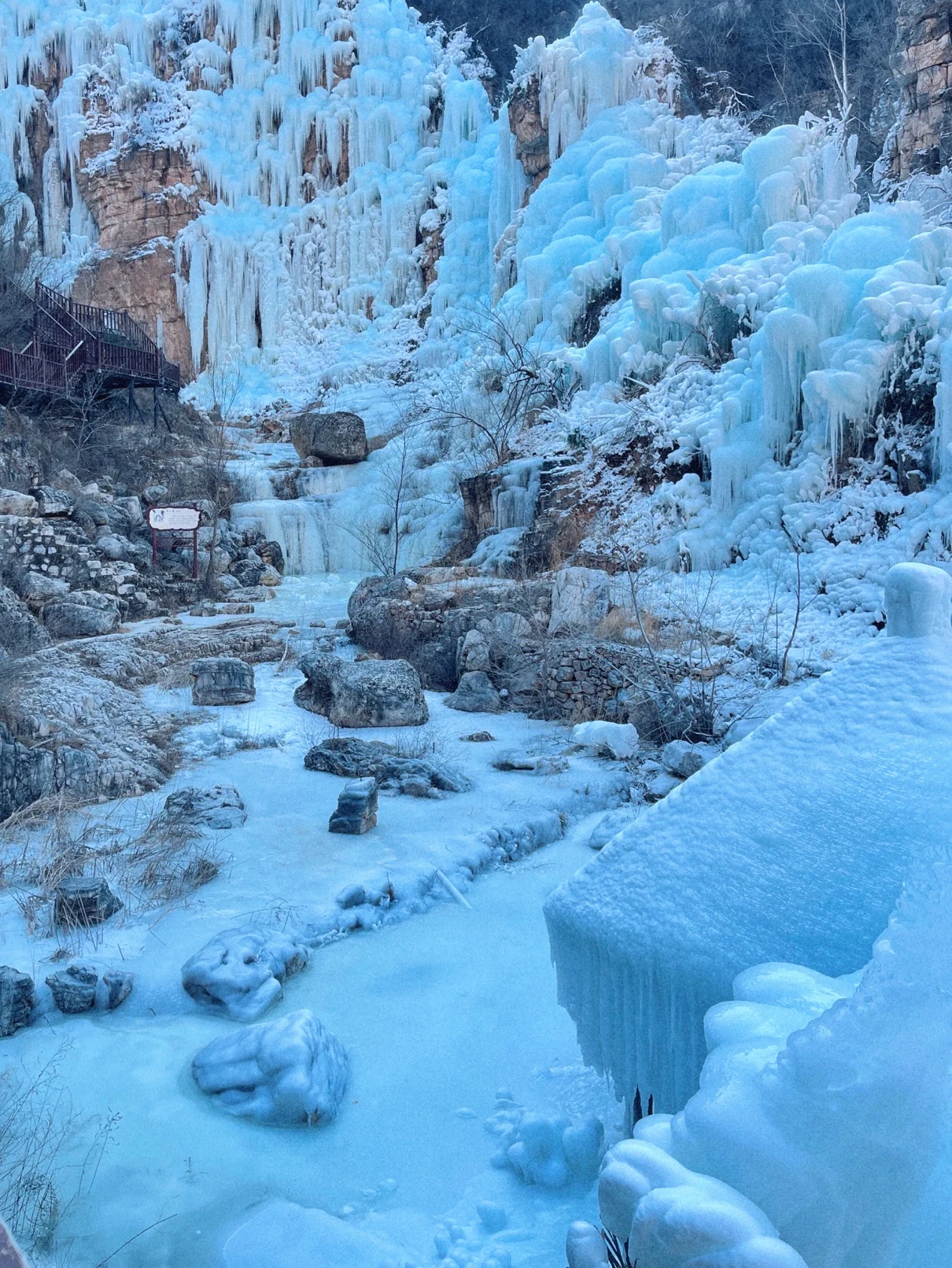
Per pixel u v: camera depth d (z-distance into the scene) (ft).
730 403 50.19
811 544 43.60
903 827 9.23
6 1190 11.68
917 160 72.69
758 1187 6.81
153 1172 12.41
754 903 9.59
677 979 9.74
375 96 111.34
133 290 110.52
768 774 10.28
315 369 107.34
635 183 76.07
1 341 64.54
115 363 69.51
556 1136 12.36
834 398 43.73
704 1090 7.50
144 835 22.81
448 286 99.96
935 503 40.60
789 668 34.63
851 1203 6.66
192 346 110.73
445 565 59.88
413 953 18.84
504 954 18.80
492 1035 15.88
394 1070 14.89
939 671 10.05
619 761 31.30
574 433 59.11
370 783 24.95
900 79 76.64
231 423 99.04
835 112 96.22
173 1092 14.19
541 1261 10.45
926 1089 6.69
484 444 72.54
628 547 48.98
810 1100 6.77
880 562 40.27
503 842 24.38
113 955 17.71
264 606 56.95
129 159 110.52
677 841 10.36
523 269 80.69
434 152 109.19
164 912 19.36
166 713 34.71
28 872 20.85
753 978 8.65
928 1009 6.75
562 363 67.31
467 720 36.17
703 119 92.68
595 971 10.67
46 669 32.40
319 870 21.68
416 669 41.70
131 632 47.42
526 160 92.43
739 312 53.93
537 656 37.96
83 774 26.08
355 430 81.05
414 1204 11.92
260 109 113.39
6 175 114.62
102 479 63.00
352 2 114.93
